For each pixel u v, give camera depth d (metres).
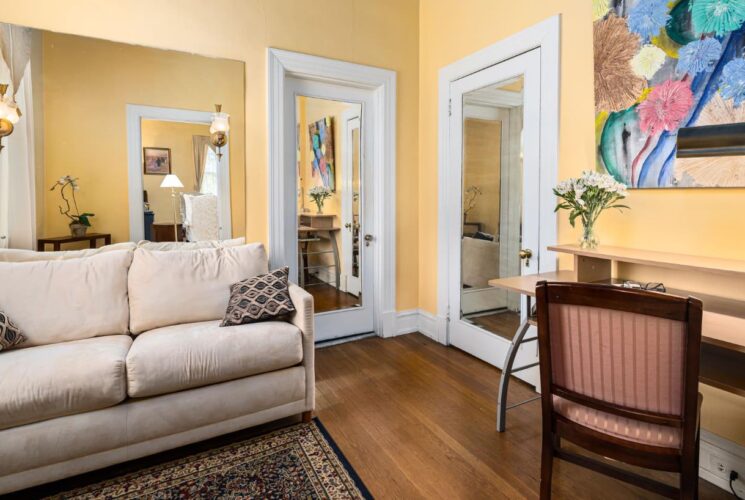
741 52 1.56
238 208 2.88
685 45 1.73
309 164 3.24
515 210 2.68
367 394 2.49
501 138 2.75
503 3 2.68
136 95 2.55
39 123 2.33
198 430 1.87
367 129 3.44
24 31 2.28
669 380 1.11
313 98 3.21
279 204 3.00
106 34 2.45
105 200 2.51
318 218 3.31
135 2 2.51
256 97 2.88
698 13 1.68
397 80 3.43
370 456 1.88
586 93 2.20
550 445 1.38
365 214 3.50
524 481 1.71
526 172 2.58
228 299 2.38
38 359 1.67
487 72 2.82
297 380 2.10
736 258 1.63
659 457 1.17
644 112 1.90
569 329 1.25
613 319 1.16
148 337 1.97
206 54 2.71
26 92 2.30
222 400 1.90
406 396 2.46
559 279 2.06
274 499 1.60
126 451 1.72
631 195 2.00
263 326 2.10
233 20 2.78
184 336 1.93
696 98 1.70
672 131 1.80
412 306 3.64
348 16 3.17
